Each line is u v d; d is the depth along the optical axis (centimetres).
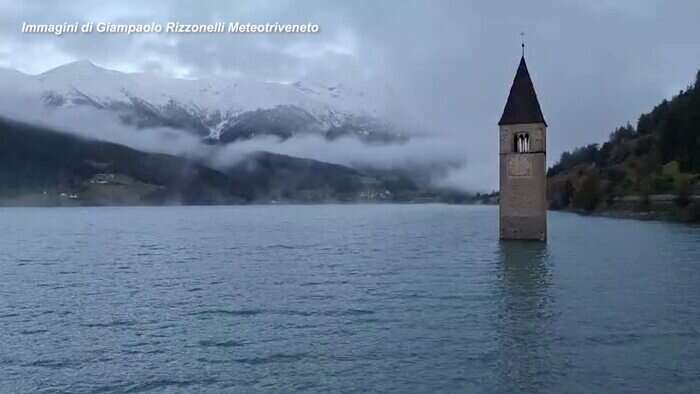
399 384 2933
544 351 3434
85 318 4528
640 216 17912
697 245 9644
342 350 3519
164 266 7825
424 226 17575
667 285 5659
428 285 5809
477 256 8419
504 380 2970
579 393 2805
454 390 2845
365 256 8819
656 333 3822
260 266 7706
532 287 5594
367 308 4709
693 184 18062
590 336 3753
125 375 3159
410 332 3900
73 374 3192
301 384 2967
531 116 9438
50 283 6356
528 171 9525
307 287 5844
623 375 3033
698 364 3195
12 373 3216
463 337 3750
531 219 9581
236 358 3416
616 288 5503
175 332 4047
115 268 7656
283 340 3772
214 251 9981
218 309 4803
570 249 9088
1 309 4903
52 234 14800
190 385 2998
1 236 14050
